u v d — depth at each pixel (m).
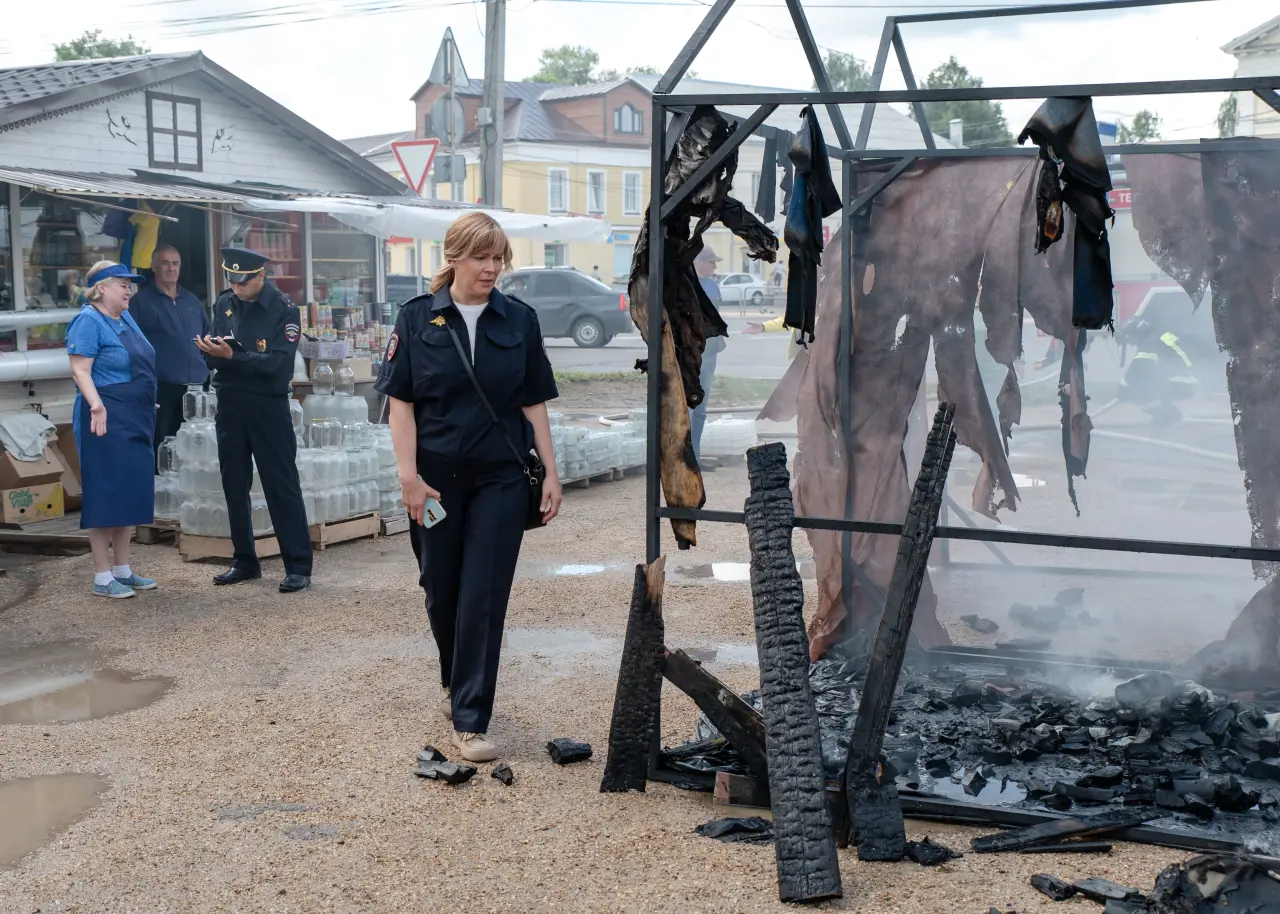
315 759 4.54
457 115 17.31
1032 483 10.30
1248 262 4.80
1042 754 4.31
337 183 14.07
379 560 7.99
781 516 3.85
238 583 7.35
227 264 6.90
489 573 4.50
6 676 5.66
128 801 4.17
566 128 55.38
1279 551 3.78
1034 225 5.32
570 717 5.00
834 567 5.62
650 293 4.06
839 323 5.57
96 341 6.70
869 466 5.60
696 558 8.11
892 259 5.51
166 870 3.64
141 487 6.92
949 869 3.53
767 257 4.24
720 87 23.72
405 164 14.37
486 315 4.50
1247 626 5.10
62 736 4.85
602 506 9.94
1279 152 4.75
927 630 5.73
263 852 3.74
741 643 6.12
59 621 6.57
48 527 8.59
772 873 3.52
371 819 3.98
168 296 9.45
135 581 7.17
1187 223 5.04
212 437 7.71
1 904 3.45
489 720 4.59
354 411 9.31
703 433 11.75
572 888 3.46
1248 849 3.53
